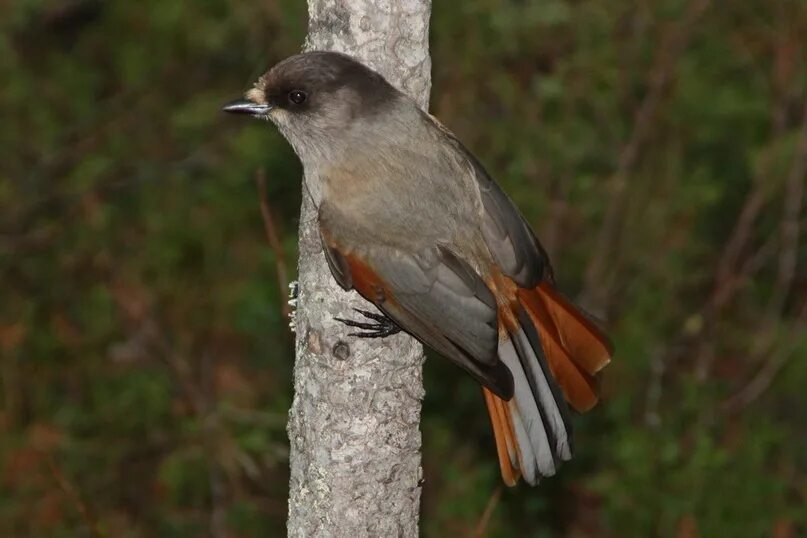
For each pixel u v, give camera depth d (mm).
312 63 8281
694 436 14078
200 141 15750
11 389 14656
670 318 14805
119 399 14383
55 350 14969
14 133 15844
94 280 15414
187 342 15031
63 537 13562
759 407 14664
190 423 13875
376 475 8141
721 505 13570
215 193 15383
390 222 8398
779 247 15273
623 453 13688
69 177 15836
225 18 15430
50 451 13906
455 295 8359
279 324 14602
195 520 13820
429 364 14047
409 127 8453
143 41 16062
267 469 13891
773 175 14922
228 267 15328
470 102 14641
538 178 14719
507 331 8516
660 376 14367
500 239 8562
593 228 14883
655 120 14883
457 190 8547
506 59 14812
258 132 14945
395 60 8328
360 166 8445
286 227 15070
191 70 15930
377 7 8180
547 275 8703
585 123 14883
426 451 13906
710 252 15156
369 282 8344
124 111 15930
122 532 13750
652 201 14852
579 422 14078
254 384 14695
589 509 14031
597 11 14688
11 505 13656
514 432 8352
